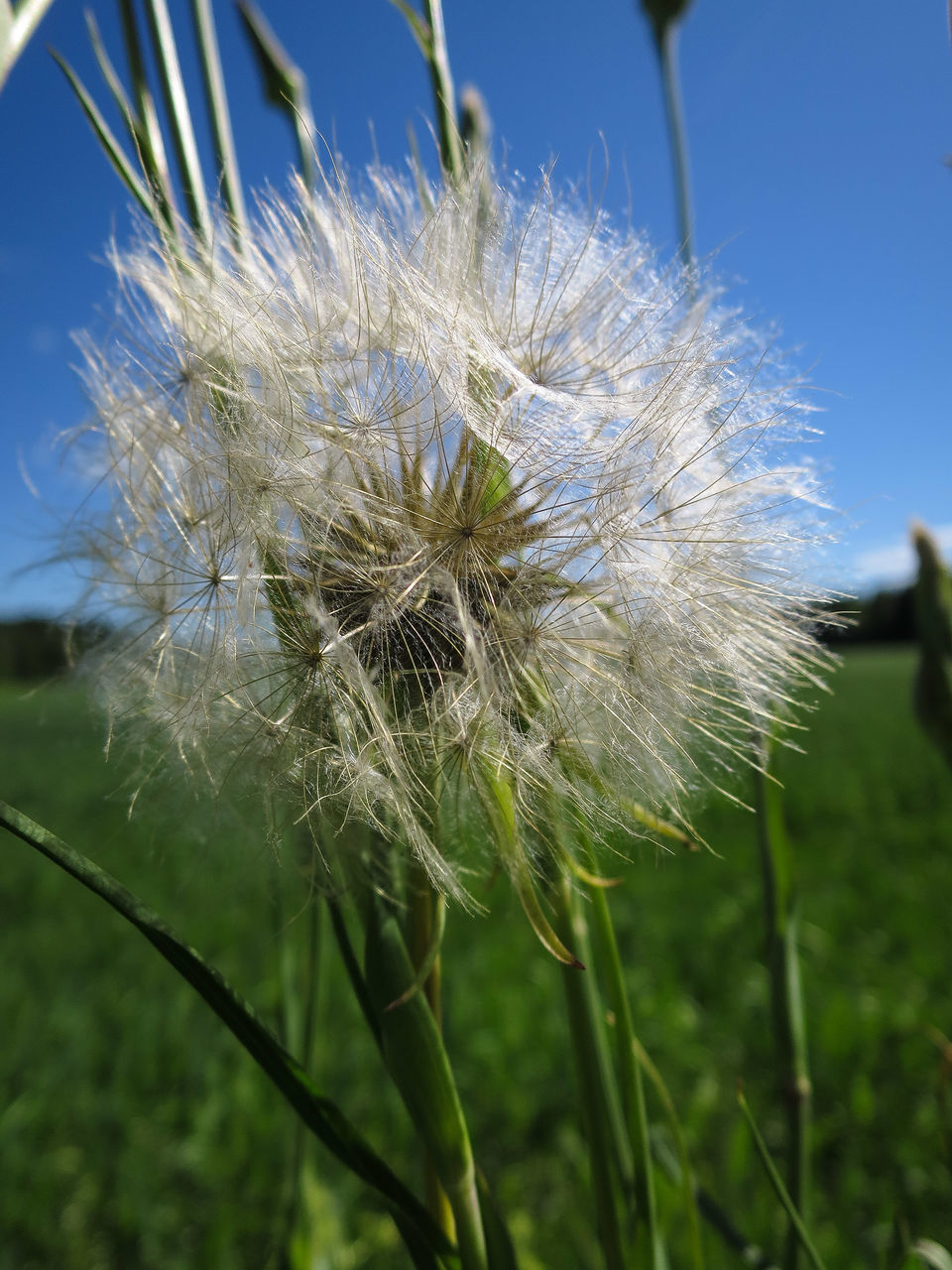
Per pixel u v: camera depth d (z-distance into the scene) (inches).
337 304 4.1
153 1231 10.7
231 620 3.8
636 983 17.6
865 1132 11.5
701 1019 15.9
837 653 4.5
